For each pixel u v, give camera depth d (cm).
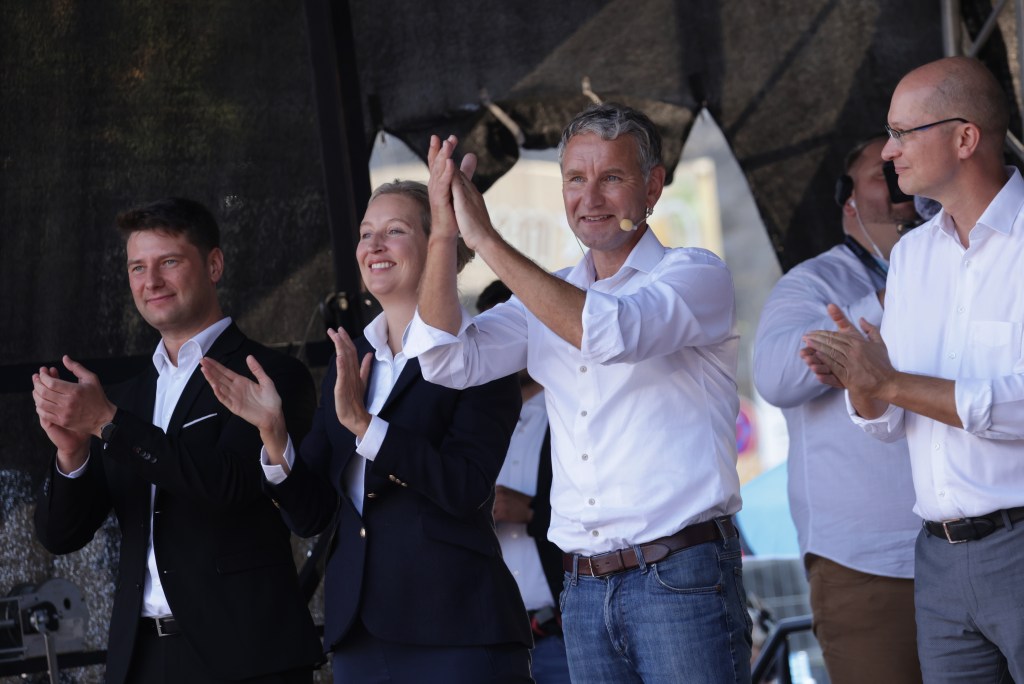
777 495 1711
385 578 801
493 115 1284
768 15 1338
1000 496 711
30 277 1151
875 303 988
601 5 1311
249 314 1187
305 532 874
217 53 1200
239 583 877
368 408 854
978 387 691
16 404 1135
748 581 2100
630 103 1312
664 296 726
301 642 886
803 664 1630
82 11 1176
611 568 745
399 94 1259
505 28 1290
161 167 1180
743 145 1334
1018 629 706
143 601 884
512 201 1377
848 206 1097
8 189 1153
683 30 1326
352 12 1254
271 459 852
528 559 1088
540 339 791
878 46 1342
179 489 852
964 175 735
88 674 1109
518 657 813
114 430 848
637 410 746
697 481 736
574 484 761
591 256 821
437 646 789
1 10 1164
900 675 979
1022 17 1223
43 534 929
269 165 1202
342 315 1180
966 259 740
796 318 1041
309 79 1211
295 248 1201
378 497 818
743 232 2505
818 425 1017
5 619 1088
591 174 770
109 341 1159
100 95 1175
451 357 779
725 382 771
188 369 961
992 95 733
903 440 988
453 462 797
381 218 873
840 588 1001
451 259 756
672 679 722
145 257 955
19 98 1162
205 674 863
